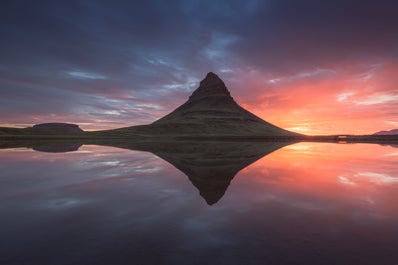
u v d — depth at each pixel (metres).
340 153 35.59
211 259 5.12
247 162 23.47
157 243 5.90
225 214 8.10
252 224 7.17
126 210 8.52
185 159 26.11
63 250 5.52
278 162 23.56
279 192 11.26
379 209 8.63
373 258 5.14
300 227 6.91
